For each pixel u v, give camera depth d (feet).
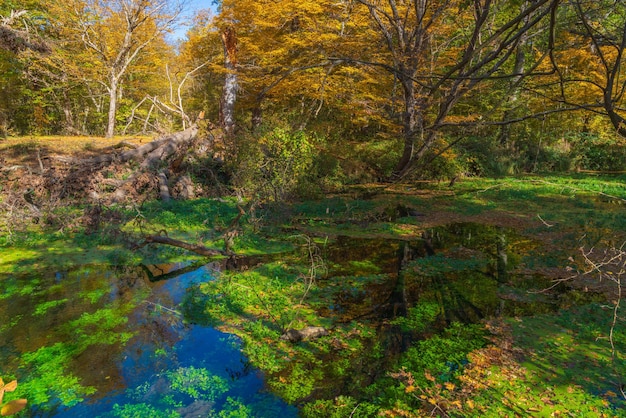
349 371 13.12
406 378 12.67
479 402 11.40
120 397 11.76
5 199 29.66
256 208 34.60
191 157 46.01
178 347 14.49
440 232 30.99
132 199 35.27
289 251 26.05
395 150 59.00
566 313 17.06
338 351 14.33
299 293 19.26
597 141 72.49
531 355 13.85
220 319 16.61
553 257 24.54
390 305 18.04
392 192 49.06
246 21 56.54
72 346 14.35
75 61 65.98
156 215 32.14
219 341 14.96
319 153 51.03
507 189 49.62
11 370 12.92
